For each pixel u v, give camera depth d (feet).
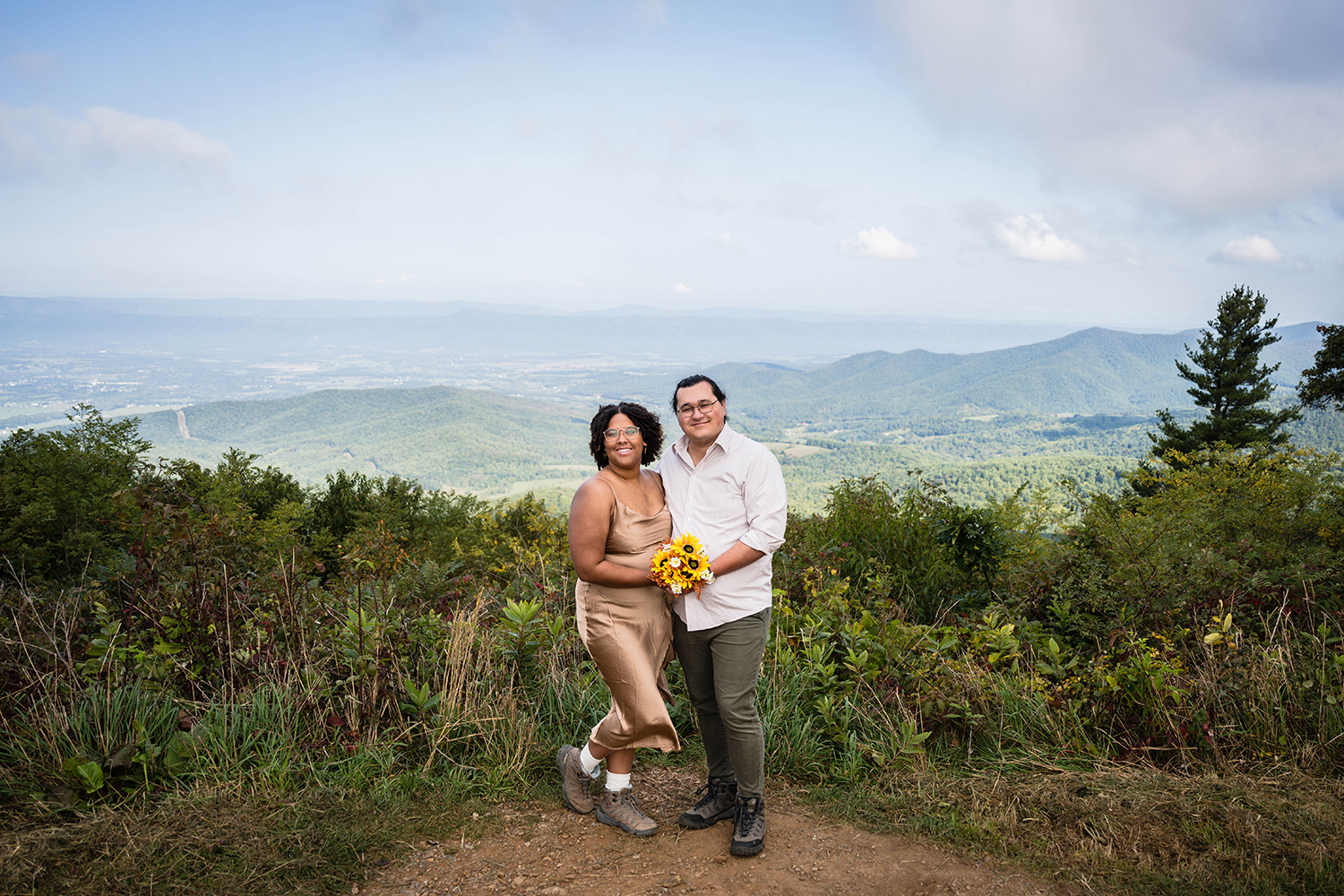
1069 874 7.50
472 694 10.48
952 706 10.69
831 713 10.80
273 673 10.09
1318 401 49.57
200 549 11.59
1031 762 9.66
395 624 11.34
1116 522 15.85
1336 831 7.70
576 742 10.45
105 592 11.84
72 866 6.80
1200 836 7.88
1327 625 11.96
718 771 8.82
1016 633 13.78
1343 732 9.45
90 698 8.89
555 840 8.26
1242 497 24.08
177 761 8.46
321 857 7.38
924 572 17.62
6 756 8.14
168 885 6.72
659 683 8.94
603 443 8.31
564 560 17.44
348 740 9.54
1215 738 9.77
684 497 8.60
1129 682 10.58
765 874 7.68
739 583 8.19
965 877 7.54
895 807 8.91
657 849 8.16
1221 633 11.02
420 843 7.97
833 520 19.72
